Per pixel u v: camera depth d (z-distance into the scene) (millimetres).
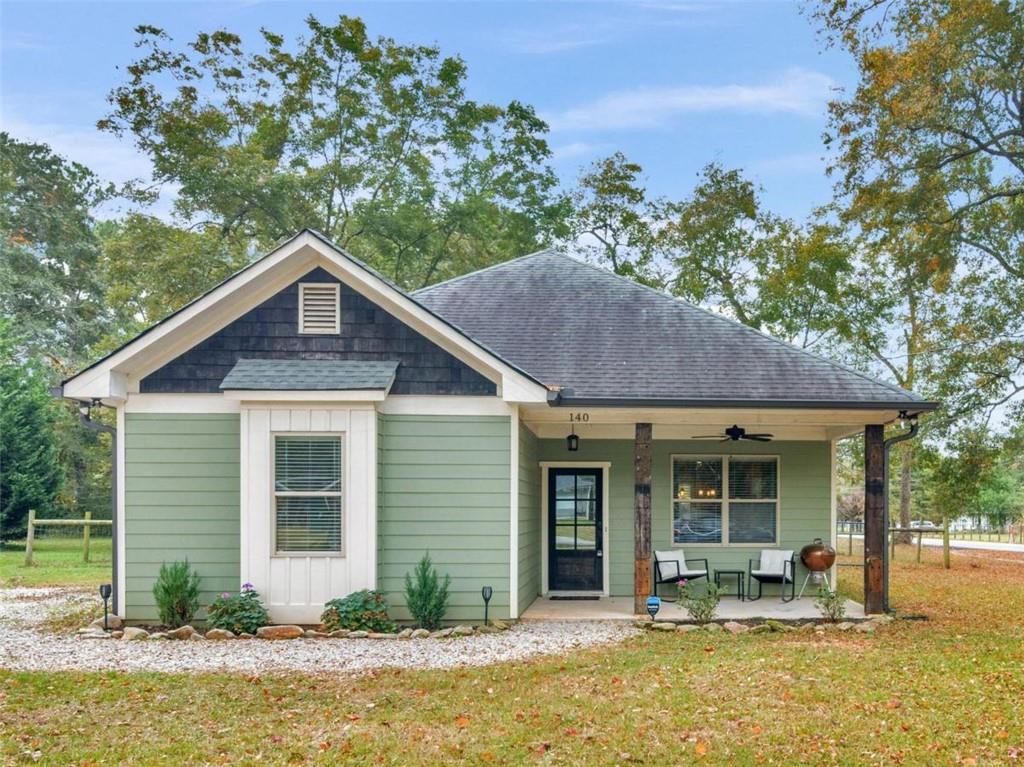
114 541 11797
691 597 12766
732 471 15359
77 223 42062
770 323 30891
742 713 7059
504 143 31734
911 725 6754
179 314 11609
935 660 9250
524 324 14352
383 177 29875
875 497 13000
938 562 24469
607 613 12953
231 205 28062
